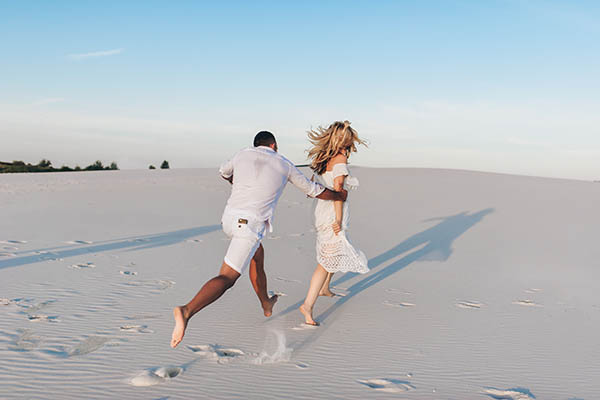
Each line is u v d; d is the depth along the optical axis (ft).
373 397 10.21
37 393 9.85
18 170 165.07
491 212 45.96
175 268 22.54
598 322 16.24
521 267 25.27
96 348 12.45
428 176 85.05
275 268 23.13
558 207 49.70
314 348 13.11
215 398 9.90
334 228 15.08
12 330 13.55
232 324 14.84
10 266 21.67
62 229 32.83
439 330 14.99
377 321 15.70
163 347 12.66
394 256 27.27
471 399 10.30
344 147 15.43
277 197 13.25
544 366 12.35
